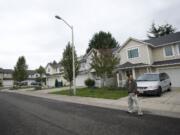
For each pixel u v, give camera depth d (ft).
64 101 51.44
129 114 30.37
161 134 19.56
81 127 23.22
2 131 22.34
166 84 55.67
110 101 45.44
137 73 81.71
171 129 21.22
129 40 85.61
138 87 49.14
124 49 87.40
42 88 124.36
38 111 35.99
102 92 65.57
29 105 45.65
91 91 72.23
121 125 23.65
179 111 30.66
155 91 47.44
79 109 36.76
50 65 180.86
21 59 167.32
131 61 84.28
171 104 36.29
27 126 24.41
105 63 74.59
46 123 25.76
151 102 39.78
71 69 73.41
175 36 82.48
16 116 31.68
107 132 20.84
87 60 114.83
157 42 83.92
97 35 167.84
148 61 78.18
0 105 47.78
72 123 25.35
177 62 69.87
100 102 44.88
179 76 71.20
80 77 118.01
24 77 166.91
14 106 44.86
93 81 99.55
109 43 159.33
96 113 32.01
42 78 169.99
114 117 28.43
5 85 241.14
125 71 84.58
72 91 77.41
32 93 89.61
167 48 78.79
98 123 25.00
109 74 79.20
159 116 28.07
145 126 22.82
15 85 175.73
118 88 76.33
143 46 80.53
